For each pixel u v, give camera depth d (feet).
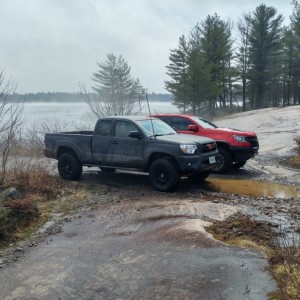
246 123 89.66
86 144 31.73
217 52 159.33
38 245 18.54
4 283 14.64
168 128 31.45
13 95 30.04
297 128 71.87
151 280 14.10
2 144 31.17
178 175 27.53
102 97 98.07
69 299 13.16
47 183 29.45
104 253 16.98
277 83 193.47
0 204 21.01
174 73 163.43
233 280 13.62
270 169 38.68
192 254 16.12
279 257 15.20
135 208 23.61
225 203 24.34
